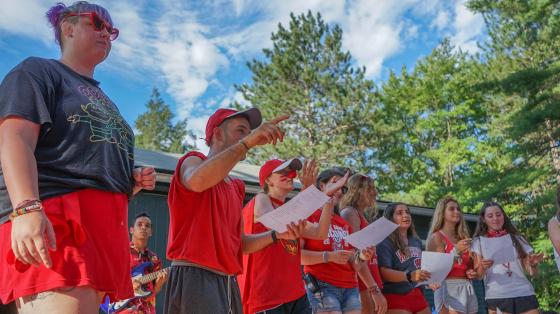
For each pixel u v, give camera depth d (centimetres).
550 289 1766
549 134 1611
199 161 269
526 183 1619
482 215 628
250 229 377
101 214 196
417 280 505
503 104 2814
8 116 181
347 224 481
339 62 2741
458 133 2975
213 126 291
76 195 191
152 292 510
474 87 1659
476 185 1708
